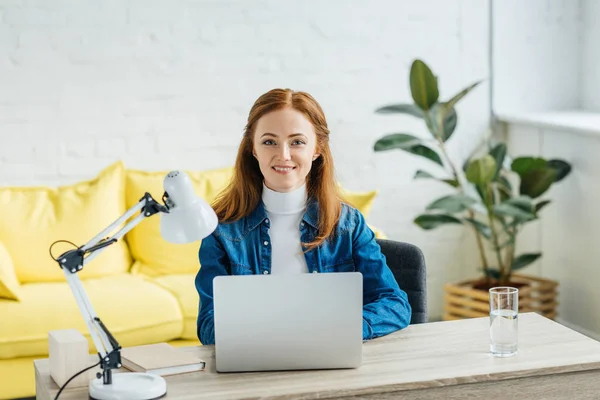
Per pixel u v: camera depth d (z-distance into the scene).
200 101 4.36
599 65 4.63
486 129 4.76
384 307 2.22
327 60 4.48
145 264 3.96
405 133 4.56
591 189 4.16
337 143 4.55
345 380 1.88
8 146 4.15
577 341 2.12
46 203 3.91
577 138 4.22
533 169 4.14
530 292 4.22
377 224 4.65
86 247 1.84
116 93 4.25
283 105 2.19
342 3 4.46
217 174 4.14
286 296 1.93
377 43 4.53
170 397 1.80
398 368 1.95
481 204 4.30
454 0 4.61
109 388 1.80
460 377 1.89
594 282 4.20
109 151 4.27
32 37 4.12
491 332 2.03
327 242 2.32
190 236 1.82
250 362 1.95
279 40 4.41
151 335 3.52
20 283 3.78
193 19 4.30
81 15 4.17
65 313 3.45
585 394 1.97
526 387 1.93
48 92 4.17
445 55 4.64
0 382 3.39
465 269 4.80
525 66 4.73
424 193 4.69
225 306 1.93
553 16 4.71
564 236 4.38
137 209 1.84
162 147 4.34
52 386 1.90
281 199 2.29
